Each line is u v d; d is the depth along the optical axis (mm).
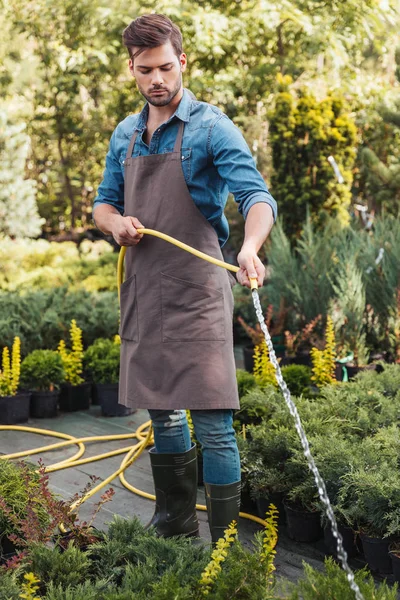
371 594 1922
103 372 4770
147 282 2521
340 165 7027
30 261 9047
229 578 2014
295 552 2854
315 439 3027
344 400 3629
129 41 2367
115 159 2703
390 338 5496
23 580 2248
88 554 2373
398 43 7984
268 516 3090
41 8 9805
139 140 2557
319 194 6887
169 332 2494
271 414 3578
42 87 11422
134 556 2400
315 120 6883
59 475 3684
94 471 3738
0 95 11195
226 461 2496
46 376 4773
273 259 6246
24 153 10695
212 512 2508
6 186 10492
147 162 2490
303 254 6000
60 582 2184
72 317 5812
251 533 3018
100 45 9094
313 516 2889
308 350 5758
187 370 2473
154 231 2432
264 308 6508
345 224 6836
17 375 4695
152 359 2525
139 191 2521
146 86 2406
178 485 2746
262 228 2246
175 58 2395
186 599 1959
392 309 5547
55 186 14109
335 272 5879
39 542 2371
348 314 5406
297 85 9734
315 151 6953
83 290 6477
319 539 2943
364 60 9648
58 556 2277
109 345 5066
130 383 2584
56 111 11641
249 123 8789
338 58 8594
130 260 2574
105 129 11125
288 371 4242
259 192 2324
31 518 2432
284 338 5879
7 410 4594
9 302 5938
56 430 4504
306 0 8672
